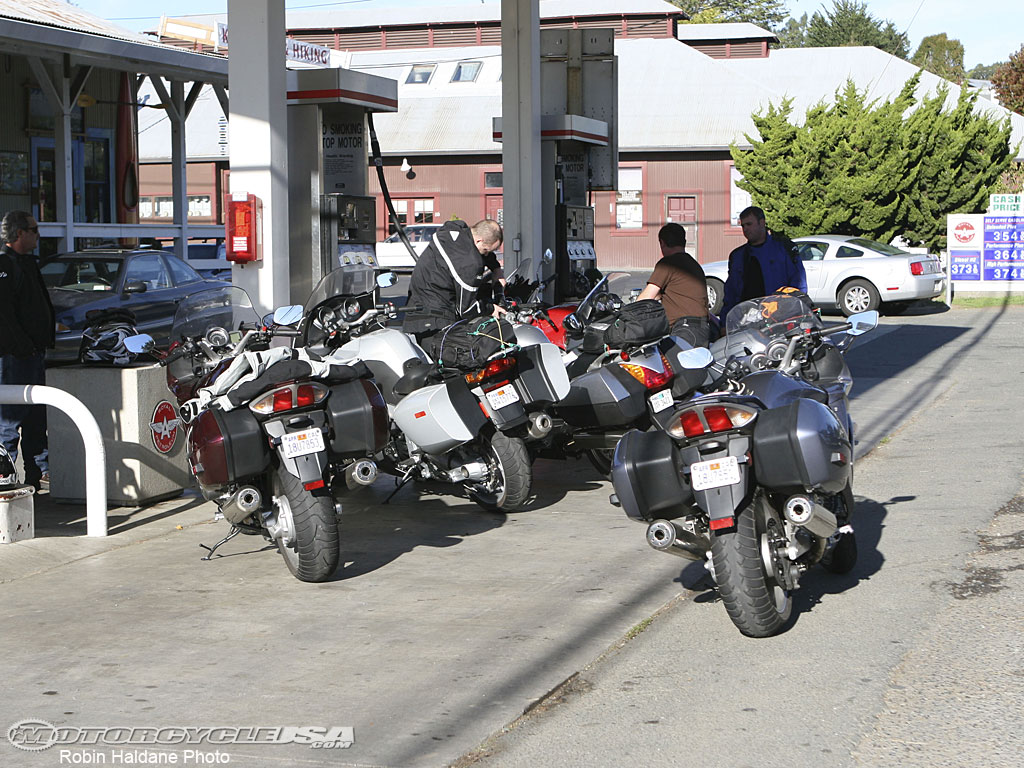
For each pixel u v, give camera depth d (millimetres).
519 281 10188
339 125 15359
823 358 7734
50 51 20656
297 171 14148
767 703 5141
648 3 53219
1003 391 14125
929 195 31484
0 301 9281
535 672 5586
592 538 8180
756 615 5773
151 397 9320
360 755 4719
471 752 4734
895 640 5863
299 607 6684
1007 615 6145
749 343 7492
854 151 31266
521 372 8289
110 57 21594
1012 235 27594
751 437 5762
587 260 18688
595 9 53531
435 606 6652
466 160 44125
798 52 50844
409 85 47625
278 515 6980
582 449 9281
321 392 6809
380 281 8617
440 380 8180
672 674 5539
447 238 9328
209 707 5230
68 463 9375
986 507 8453
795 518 5582
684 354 6215
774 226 32281
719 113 43531
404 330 9375
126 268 16984
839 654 5707
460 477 8172
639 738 4832
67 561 7746
